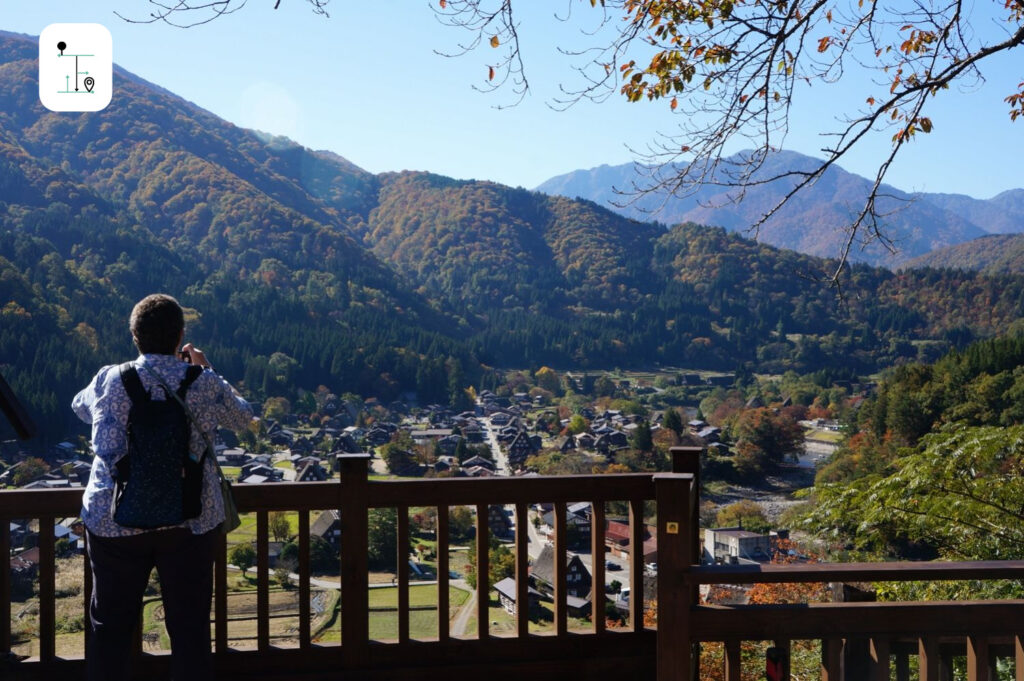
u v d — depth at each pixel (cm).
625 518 5572
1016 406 5919
